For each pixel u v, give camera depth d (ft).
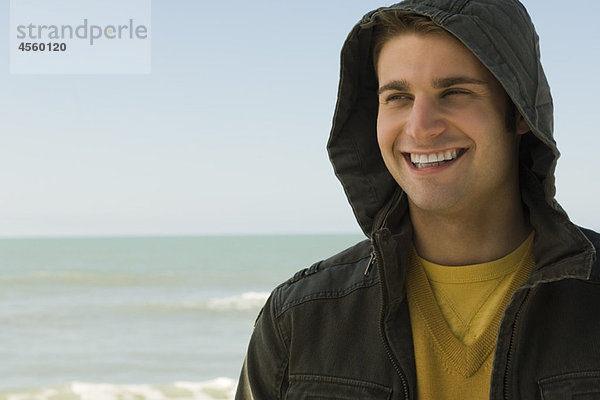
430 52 5.10
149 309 87.30
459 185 5.19
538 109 5.13
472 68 5.08
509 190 5.53
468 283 5.55
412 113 5.17
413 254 5.79
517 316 5.19
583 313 5.16
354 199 6.19
